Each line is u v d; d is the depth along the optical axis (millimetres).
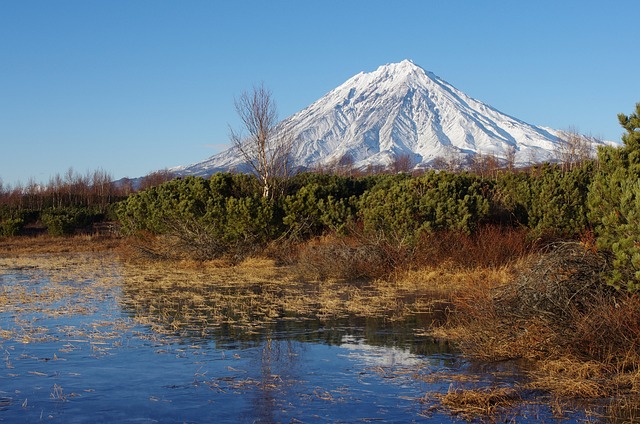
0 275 20250
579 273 9477
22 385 7574
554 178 19625
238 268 21828
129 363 8633
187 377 7953
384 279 17906
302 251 21125
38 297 14820
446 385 7648
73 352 9234
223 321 11758
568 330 8664
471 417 6508
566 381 7520
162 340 10031
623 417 6484
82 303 13898
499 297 10109
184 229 24094
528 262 14805
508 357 8891
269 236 24266
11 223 37750
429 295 14930
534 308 9195
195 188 26297
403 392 7359
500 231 19016
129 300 14344
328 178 32219
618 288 8617
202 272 20688
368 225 20281
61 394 7234
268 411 6676
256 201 24344
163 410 6695
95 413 6590
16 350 9344
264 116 29156
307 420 6414
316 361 8781
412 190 20828
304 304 13734
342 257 18812
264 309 13102
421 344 9867
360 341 10086
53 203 54594
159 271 21078
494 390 7262
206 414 6578
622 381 7582
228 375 8055
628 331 8328
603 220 8930
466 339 9586
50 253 30062
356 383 7723
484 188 21781
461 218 19344
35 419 6398
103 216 46156
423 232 19031
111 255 28578
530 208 20109
